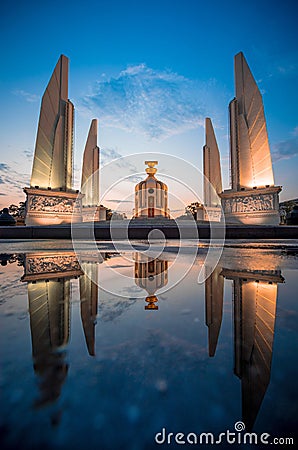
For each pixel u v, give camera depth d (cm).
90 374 72
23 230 1515
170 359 81
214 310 138
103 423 54
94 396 62
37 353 85
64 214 2502
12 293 179
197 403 60
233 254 483
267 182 2322
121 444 49
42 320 121
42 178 2477
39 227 1527
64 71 2656
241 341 96
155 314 131
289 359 82
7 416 55
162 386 66
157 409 58
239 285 205
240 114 2503
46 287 200
